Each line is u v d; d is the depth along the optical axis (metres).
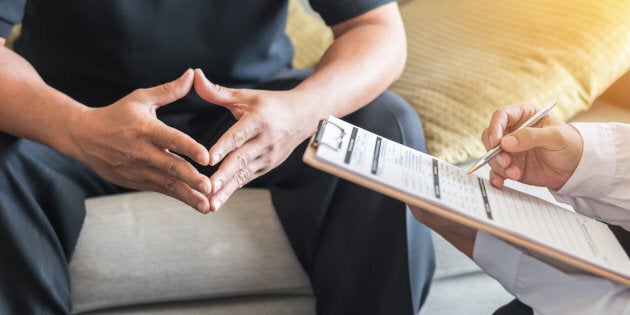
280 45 1.30
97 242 1.06
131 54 1.12
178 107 1.18
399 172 0.73
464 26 1.53
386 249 1.09
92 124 0.90
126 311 1.11
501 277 0.86
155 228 1.08
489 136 0.85
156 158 0.86
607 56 1.27
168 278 1.08
